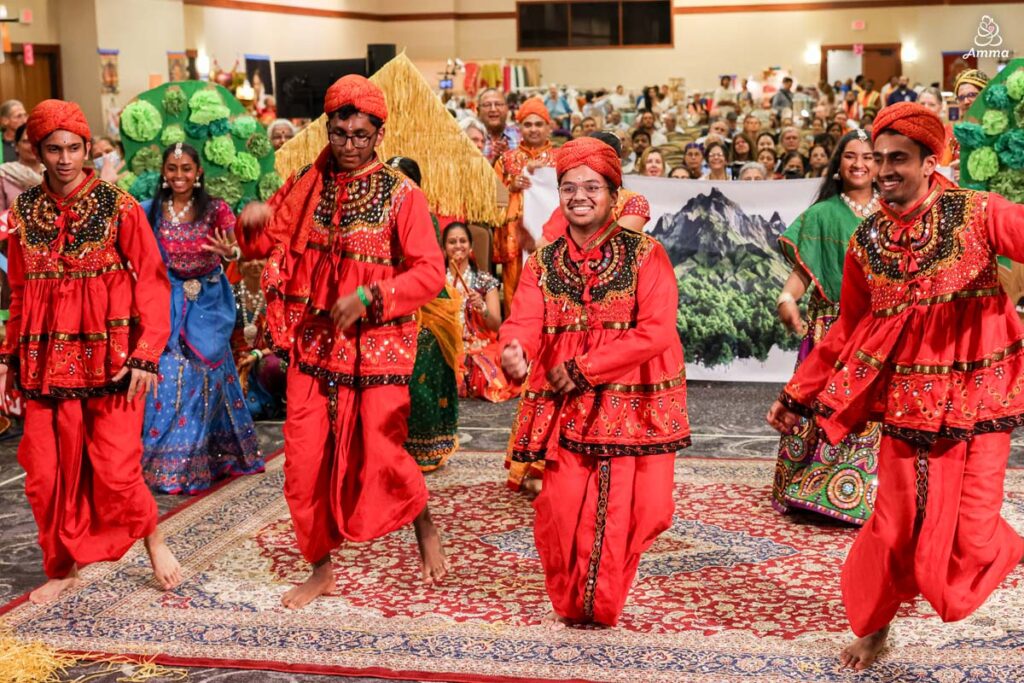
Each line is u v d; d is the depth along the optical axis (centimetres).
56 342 376
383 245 370
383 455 370
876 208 455
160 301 383
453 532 459
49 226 377
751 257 753
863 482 454
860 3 2839
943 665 331
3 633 365
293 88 1658
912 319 312
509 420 660
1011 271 379
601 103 2105
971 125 634
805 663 335
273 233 378
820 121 1634
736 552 431
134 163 618
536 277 355
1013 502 478
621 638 355
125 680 332
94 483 384
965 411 308
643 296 342
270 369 657
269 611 381
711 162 973
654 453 348
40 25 1739
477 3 2966
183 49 1970
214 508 496
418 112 656
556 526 352
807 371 338
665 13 2923
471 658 342
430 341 534
